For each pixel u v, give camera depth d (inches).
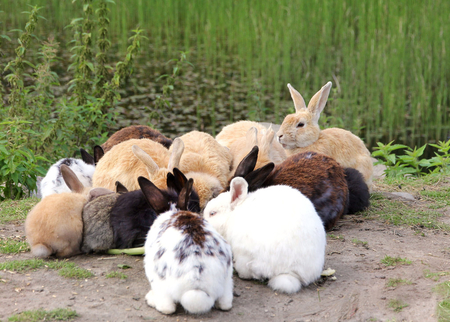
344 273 173.5
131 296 156.0
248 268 165.5
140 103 540.7
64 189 242.4
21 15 850.8
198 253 141.3
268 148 233.9
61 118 340.8
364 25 730.8
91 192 195.6
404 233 213.8
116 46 736.3
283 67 655.1
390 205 253.6
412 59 631.2
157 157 224.2
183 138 247.6
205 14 909.8
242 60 705.0
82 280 165.5
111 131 454.0
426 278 165.5
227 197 180.5
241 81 634.2
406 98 617.6
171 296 143.4
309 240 161.9
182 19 912.9
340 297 157.6
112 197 193.3
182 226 147.8
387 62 629.9
